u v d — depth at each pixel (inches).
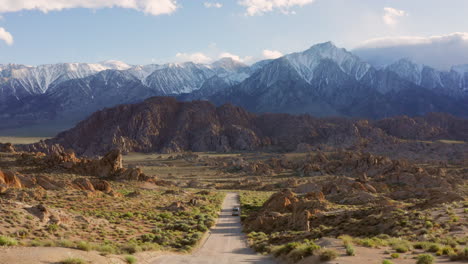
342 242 1176.8
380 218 1681.8
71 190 2992.1
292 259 1043.9
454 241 1093.8
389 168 6195.9
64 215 1785.2
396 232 1397.6
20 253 844.0
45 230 1545.3
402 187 4384.8
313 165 7347.4
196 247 1598.2
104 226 1881.2
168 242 1654.8
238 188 5649.6
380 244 1134.4
